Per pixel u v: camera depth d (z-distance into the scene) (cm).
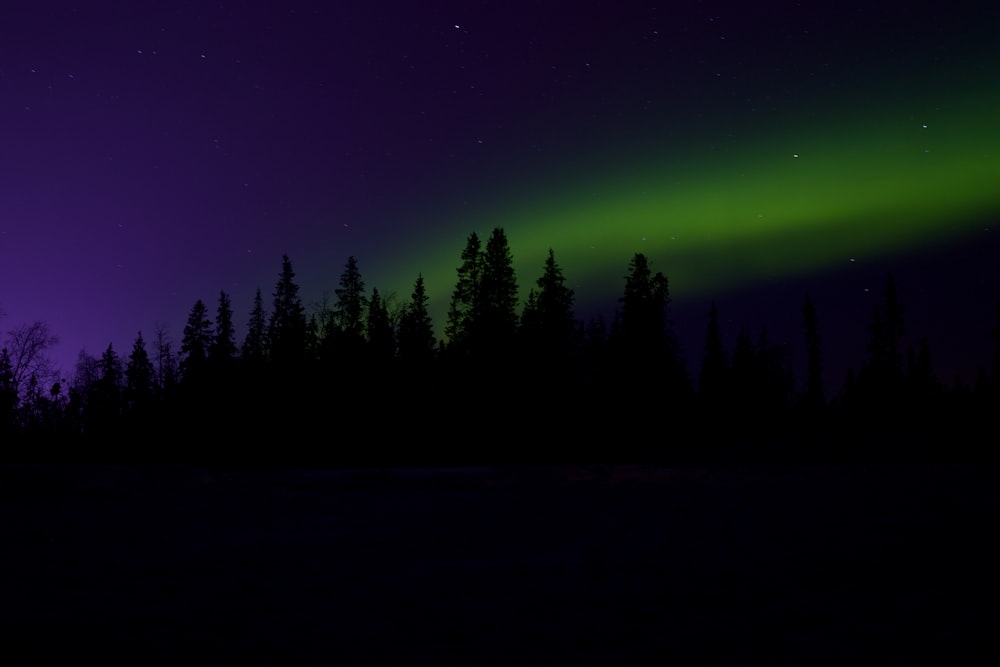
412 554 1122
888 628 721
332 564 1041
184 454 4488
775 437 5616
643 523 1458
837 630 714
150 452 4509
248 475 2388
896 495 1969
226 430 4531
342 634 698
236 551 1143
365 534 1318
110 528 1382
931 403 5988
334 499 1891
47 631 698
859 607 802
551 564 1044
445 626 726
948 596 855
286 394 4606
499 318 4856
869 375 6388
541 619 753
